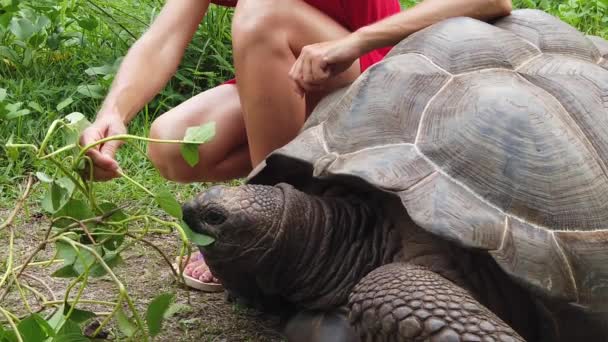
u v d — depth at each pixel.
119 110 2.41
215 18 4.29
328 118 2.10
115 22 4.44
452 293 1.72
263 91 2.40
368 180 1.85
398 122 1.96
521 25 2.26
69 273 1.88
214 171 2.73
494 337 1.65
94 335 1.84
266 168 2.12
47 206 1.88
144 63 2.52
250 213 1.97
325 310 2.03
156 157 2.69
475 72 2.04
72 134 1.94
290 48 2.43
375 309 1.72
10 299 2.45
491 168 1.85
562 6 4.82
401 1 4.82
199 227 1.99
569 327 1.84
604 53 2.32
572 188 1.87
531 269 1.75
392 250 1.95
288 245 1.99
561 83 2.05
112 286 2.57
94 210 1.96
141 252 2.83
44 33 4.22
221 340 2.26
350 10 2.59
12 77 4.07
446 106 1.96
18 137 3.50
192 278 2.56
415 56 2.10
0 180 3.31
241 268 2.03
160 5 4.57
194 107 2.67
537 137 1.89
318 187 2.14
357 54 2.26
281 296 2.16
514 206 1.82
